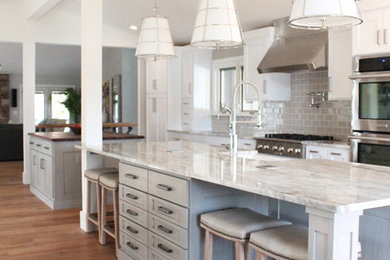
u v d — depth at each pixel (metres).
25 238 4.37
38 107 15.87
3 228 4.71
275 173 2.54
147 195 3.21
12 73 15.45
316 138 5.19
